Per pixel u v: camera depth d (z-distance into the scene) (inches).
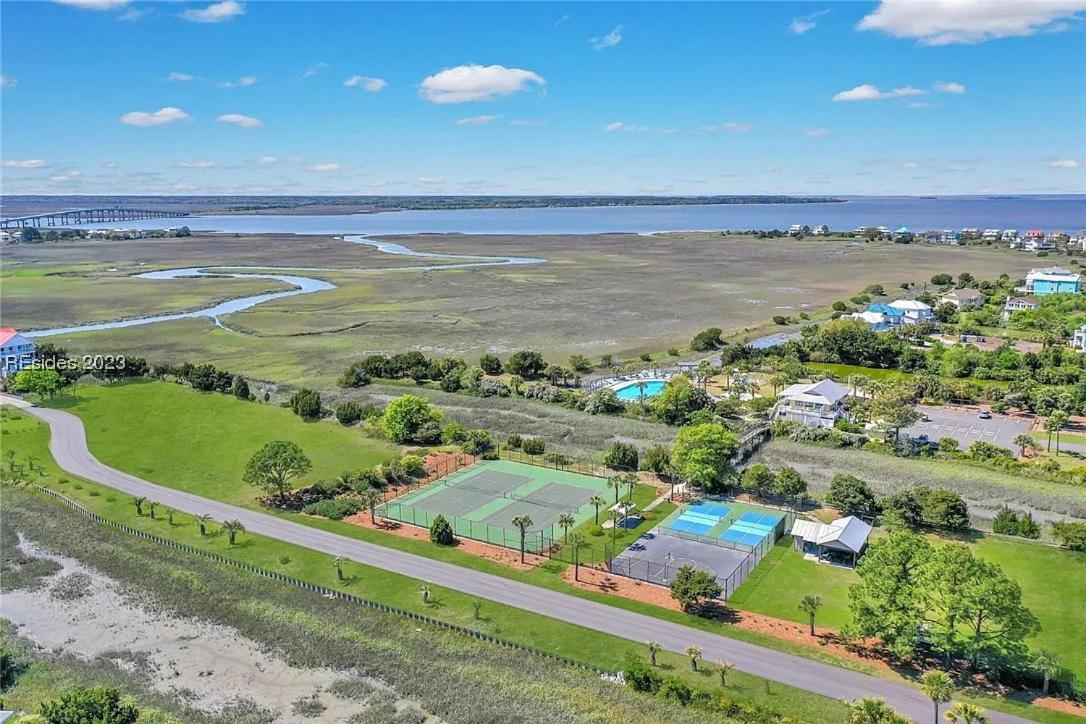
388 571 3265.3
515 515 3826.3
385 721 2340.1
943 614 2655.0
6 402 5910.4
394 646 2726.4
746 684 2454.5
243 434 5108.3
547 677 2518.5
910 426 5068.9
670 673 2514.8
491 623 2854.3
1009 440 4889.3
